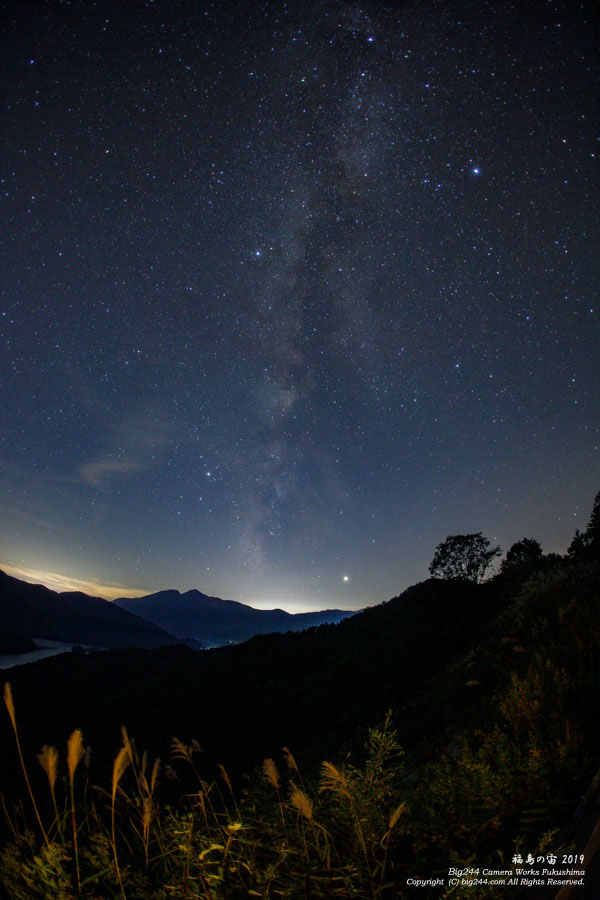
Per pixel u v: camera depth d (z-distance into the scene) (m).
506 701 4.49
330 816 3.06
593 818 2.55
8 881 2.16
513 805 2.92
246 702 21.19
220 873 2.22
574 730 3.53
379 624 24.28
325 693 17.81
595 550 13.40
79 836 2.52
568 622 6.44
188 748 2.79
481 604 17.09
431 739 7.04
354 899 2.32
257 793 3.49
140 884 2.39
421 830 2.93
